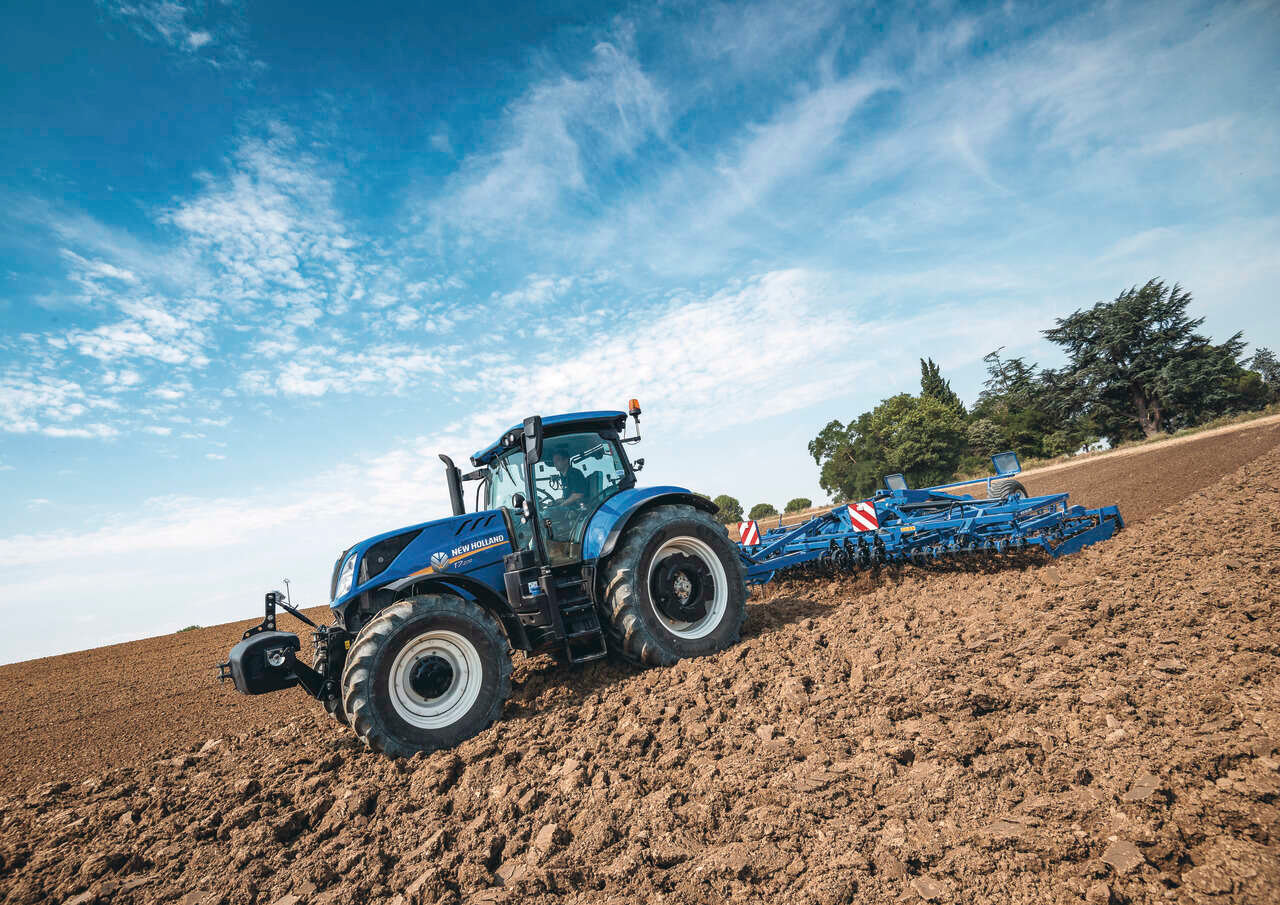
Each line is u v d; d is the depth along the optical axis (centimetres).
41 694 1040
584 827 300
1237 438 2203
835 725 359
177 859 339
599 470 597
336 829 348
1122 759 269
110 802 455
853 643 507
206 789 443
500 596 504
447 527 529
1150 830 223
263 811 384
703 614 566
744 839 269
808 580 812
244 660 463
